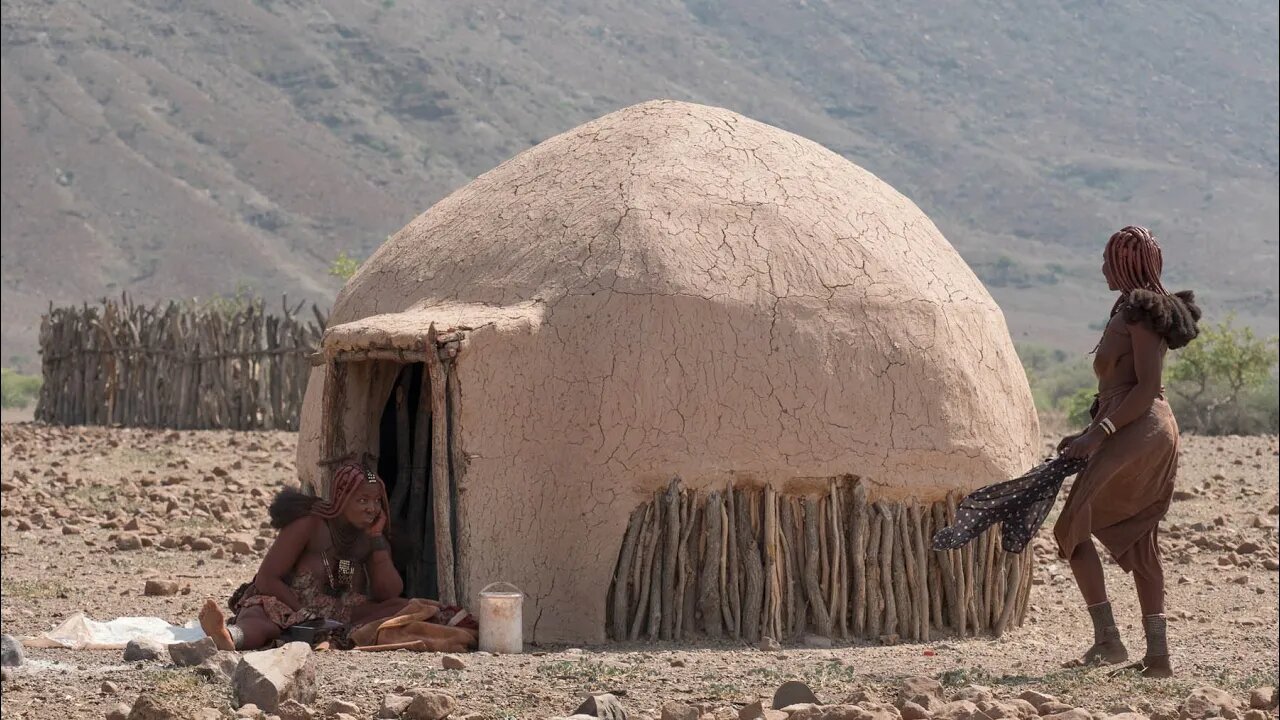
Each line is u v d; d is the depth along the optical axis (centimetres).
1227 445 2936
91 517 1898
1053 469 972
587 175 1249
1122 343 966
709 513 1134
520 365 1142
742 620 1138
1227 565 1681
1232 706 847
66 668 916
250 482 2230
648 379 1134
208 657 927
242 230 19875
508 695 862
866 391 1162
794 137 1332
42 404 3228
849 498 1164
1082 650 1143
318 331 3044
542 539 1130
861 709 773
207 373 3048
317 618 1077
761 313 1156
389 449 1274
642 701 859
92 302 17812
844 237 1214
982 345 1241
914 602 1169
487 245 1229
